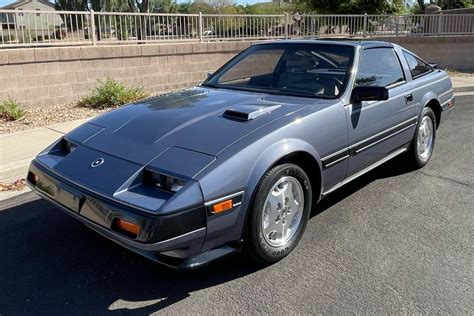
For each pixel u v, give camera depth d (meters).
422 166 5.63
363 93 3.92
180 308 2.93
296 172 3.41
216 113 3.56
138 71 10.49
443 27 15.30
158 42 11.03
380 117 4.39
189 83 11.55
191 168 2.88
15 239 3.87
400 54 5.15
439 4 27.28
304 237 3.86
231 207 2.94
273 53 4.68
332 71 4.25
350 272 3.32
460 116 8.72
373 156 4.43
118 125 3.59
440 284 3.15
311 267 3.39
